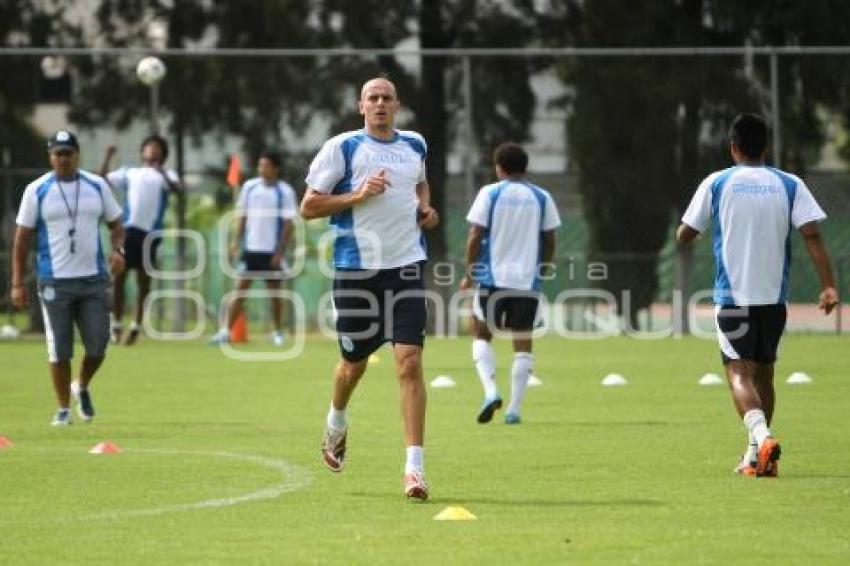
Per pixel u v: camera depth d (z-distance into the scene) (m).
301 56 90.00
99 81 91.19
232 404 58.19
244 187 85.38
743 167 39.28
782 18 96.00
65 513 34.00
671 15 96.69
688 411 54.94
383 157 37.03
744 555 28.94
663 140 89.69
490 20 97.81
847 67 88.50
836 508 34.09
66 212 50.59
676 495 36.00
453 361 76.75
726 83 88.94
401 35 98.25
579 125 89.88
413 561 28.56
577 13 97.38
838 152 89.19
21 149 90.75
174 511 34.19
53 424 51.84
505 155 53.47
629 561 28.45
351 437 47.69
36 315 91.50
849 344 84.81
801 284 91.44
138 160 91.62
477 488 37.31
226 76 90.38
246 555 29.25
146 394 61.94
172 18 99.19
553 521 32.66
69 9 100.00
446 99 90.19
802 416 52.72
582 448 44.94
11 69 90.75
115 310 86.38
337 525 32.34
